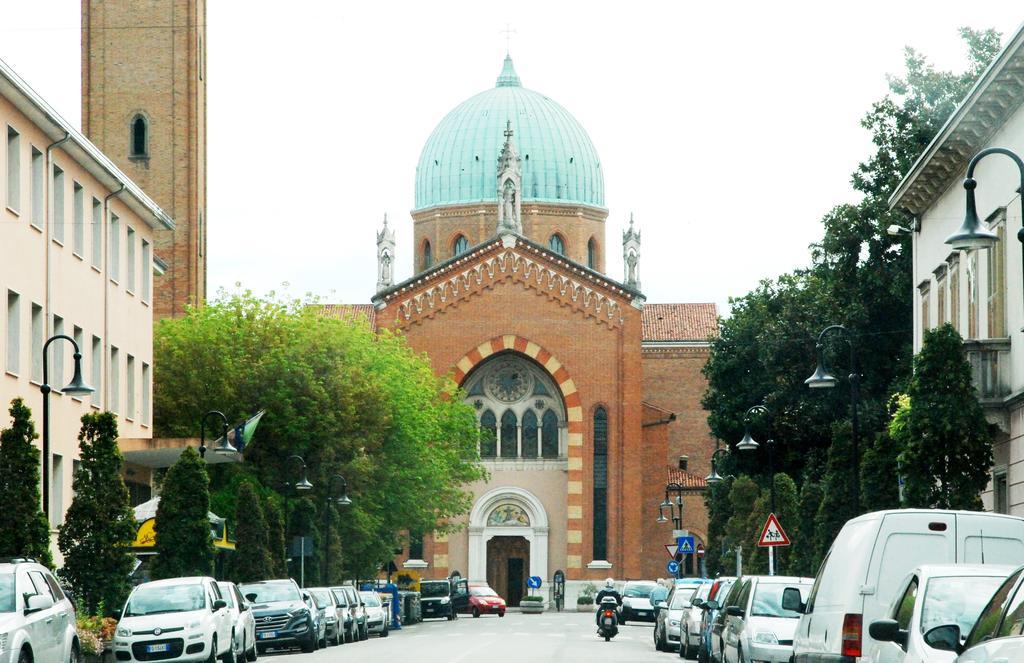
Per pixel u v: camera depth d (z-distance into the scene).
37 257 43.50
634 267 106.94
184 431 65.94
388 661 38.94
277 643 45.84
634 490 96.19
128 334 54.47
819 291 70.81
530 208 108.75
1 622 22.36
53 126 43.97
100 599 38.50
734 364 74.56
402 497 75.25
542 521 98.00
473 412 88.19
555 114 111.06
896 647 16.42
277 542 57.53
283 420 66.12
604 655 42.81
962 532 19.02
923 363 36.44
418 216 111.44
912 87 68.12
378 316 96.38
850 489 47.41
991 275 41.28
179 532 44.56
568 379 96.56
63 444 45.69
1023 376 37.94
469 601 90.06
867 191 69.75
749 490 74.81
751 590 29.50
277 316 69.62
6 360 40.81
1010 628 13.20
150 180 78.75
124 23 79.31
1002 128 39.53
